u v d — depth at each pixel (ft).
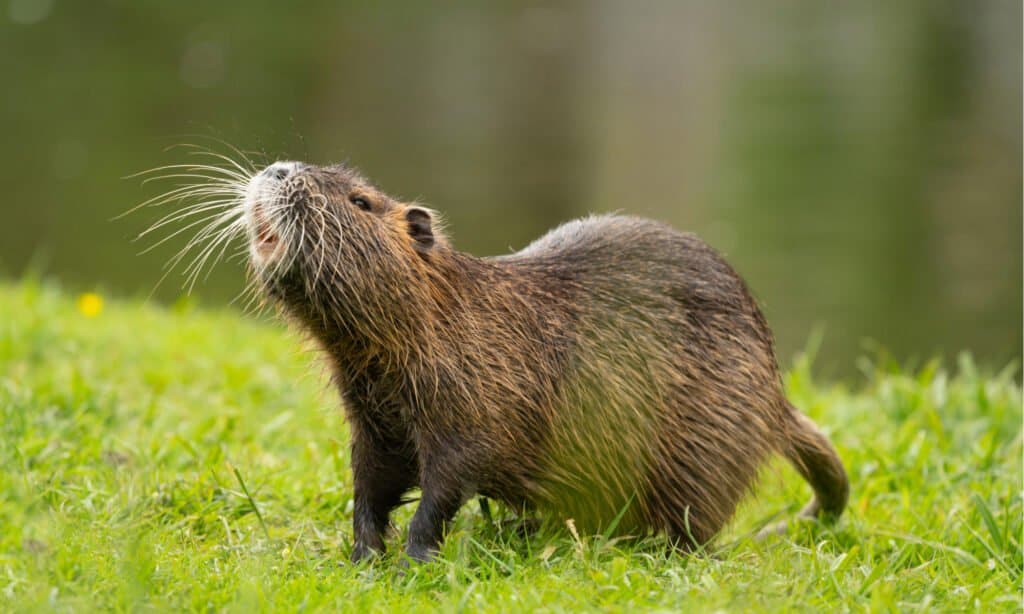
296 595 24.72
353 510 30.32
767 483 37.14
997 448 39.60
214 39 171.53
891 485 37.73
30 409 37.47
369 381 29.01
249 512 31.22
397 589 26.03
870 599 25.21
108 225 100.78
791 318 86.22
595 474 30.53
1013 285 91.25
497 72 168.25
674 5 221.05
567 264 31.53
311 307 28.32
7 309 52.75
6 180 109.40
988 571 29.09
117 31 171.63
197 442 37.09
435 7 207.21
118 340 50.21
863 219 108.99
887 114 145.48
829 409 46.44
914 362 76.79
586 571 26.32
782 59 177.17
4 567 26.03
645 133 141.28
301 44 173.17
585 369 30.25
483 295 29.50
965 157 129.18
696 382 31.40
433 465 28.53
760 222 108.37
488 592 24.84
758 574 26.17
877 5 213.66
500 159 129.29
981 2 211.00
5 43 162.30
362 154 128.06
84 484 31.76
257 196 28.17
